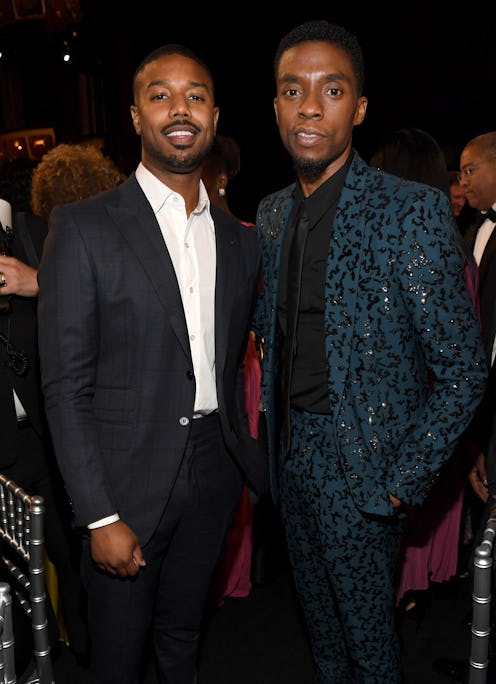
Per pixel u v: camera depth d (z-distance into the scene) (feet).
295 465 5.80
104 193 5.27
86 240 4.92
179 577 5.75
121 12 25.50
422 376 5.49
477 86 22.72
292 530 6.20
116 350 5.10
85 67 25.45
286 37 5.47
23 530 4.80
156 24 26.04
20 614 6.34
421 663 7.64
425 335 5.09
